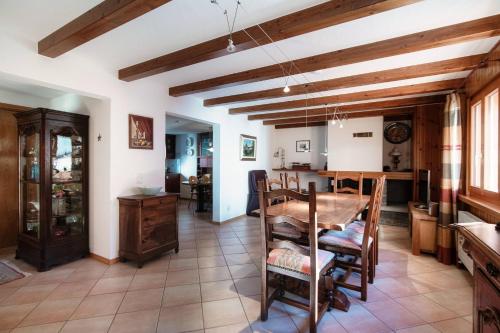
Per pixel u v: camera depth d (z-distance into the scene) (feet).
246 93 12.81
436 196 15.47
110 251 9.71
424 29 6.49
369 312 6.67
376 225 8.84
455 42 6.43
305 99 14.06
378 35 6.81
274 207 8.79
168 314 6.55
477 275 3.70
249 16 5.92
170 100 12.10
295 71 8.56
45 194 9.19
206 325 6.13
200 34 6.82
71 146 10.59
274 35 6.12
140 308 6.81
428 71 8.79
